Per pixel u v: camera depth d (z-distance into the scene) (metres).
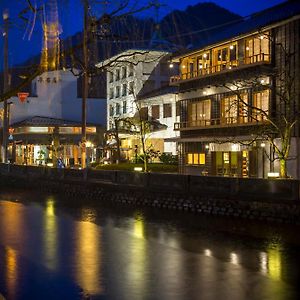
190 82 39.06
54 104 70.38
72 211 26.55
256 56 31.97
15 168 44.00
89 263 13.78
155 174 26.98
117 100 65.69
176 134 51.31
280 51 30.62
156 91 56.88
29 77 5.44
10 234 18.94
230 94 34.75
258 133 27.86
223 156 35.78
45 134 62.22
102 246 16.47
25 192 38.22
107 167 40.47
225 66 35.03
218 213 22.84
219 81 35.62
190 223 21.50
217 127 35.47
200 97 38.00
